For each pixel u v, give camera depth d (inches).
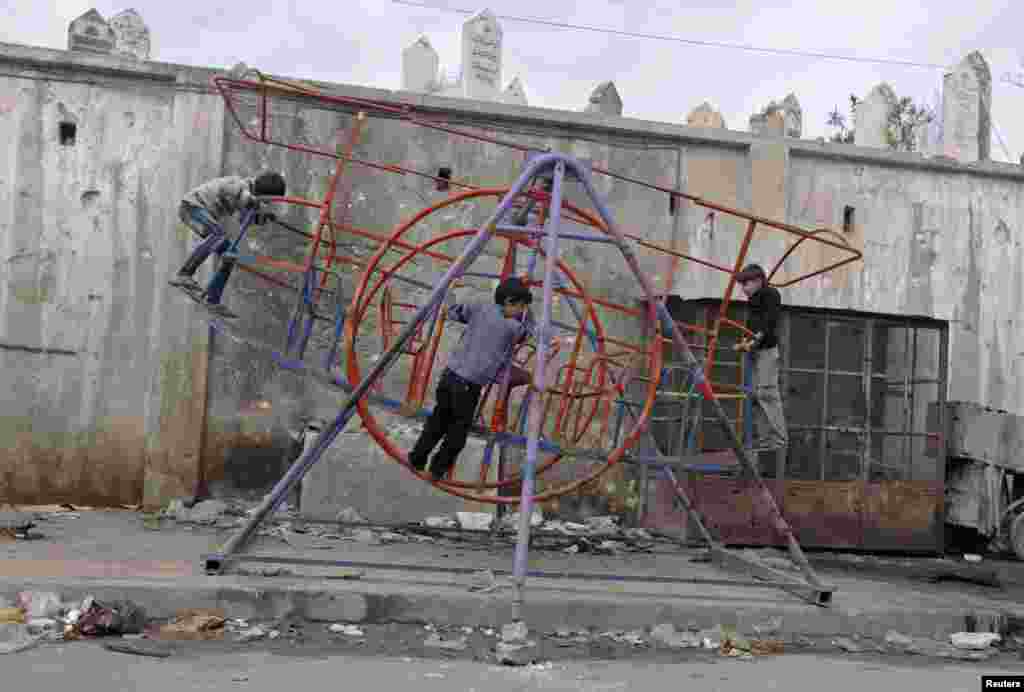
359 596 207.3
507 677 173.8
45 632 181.6
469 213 351.6
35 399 324.8
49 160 330.0
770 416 263.0
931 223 387.2
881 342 352.8
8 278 325.1
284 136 340.2
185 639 187.3
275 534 290.4
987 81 420.2
